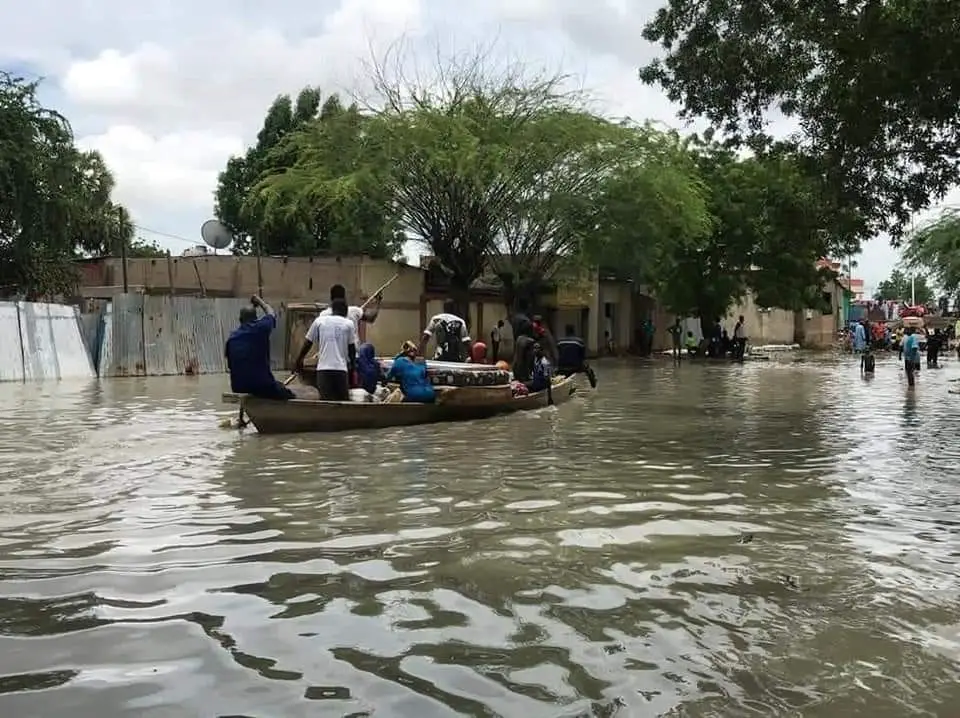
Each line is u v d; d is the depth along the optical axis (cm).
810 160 1205
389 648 378
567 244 2919
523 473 822
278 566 500
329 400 1170
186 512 640
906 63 974
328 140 2553
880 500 710
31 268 2580
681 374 2578
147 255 3766
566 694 333
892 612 430
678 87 1258
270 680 344
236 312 2402
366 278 2767
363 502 680
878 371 2736
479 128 2517
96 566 497
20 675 347
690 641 389
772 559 524
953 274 4350
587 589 462
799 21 1083
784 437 1119
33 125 2441
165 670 353
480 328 3275
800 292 3728
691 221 2855
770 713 319
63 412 1323
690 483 779
